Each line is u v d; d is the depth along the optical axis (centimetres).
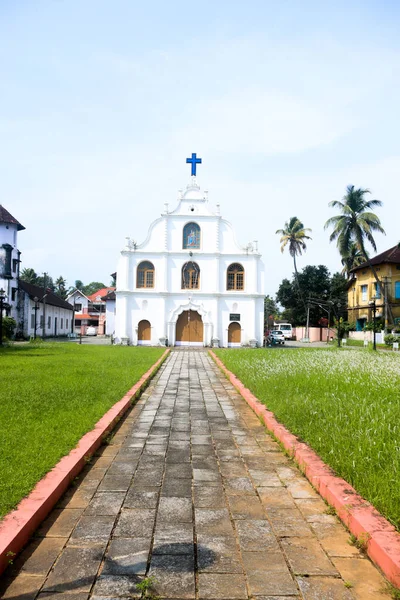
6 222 4016
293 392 922
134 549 365
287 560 351
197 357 2397
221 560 350
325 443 575
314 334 5772
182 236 3669
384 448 512
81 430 653
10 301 4022
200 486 505
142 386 1196
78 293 7025
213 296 3612
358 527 375
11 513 388
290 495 479
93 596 305
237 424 818
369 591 312
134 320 3594
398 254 4047
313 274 5872
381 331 3775
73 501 457
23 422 671
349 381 1027
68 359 1756
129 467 569
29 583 319
